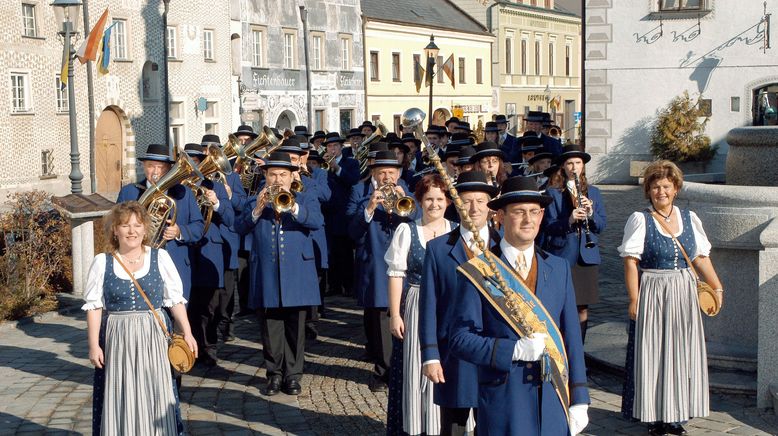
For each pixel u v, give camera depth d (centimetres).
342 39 4966
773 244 782
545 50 7075
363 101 5119
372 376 923
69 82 1997
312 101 4744
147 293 682
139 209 686
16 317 1221
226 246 1105
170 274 696
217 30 4184
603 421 795
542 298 527
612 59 3366
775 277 787
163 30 3675
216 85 4194
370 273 902
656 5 3306
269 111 4469
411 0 5838
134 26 3734
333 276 1421
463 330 531
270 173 895
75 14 1997
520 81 6725
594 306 1274
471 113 6112
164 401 685
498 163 978
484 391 528
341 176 1355
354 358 1052
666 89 3328
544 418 512
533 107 6925
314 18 4741
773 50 3222
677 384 741
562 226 898
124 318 678
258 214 900
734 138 999
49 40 3378
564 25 7344
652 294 750
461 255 568
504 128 1728
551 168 916
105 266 680
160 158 871
